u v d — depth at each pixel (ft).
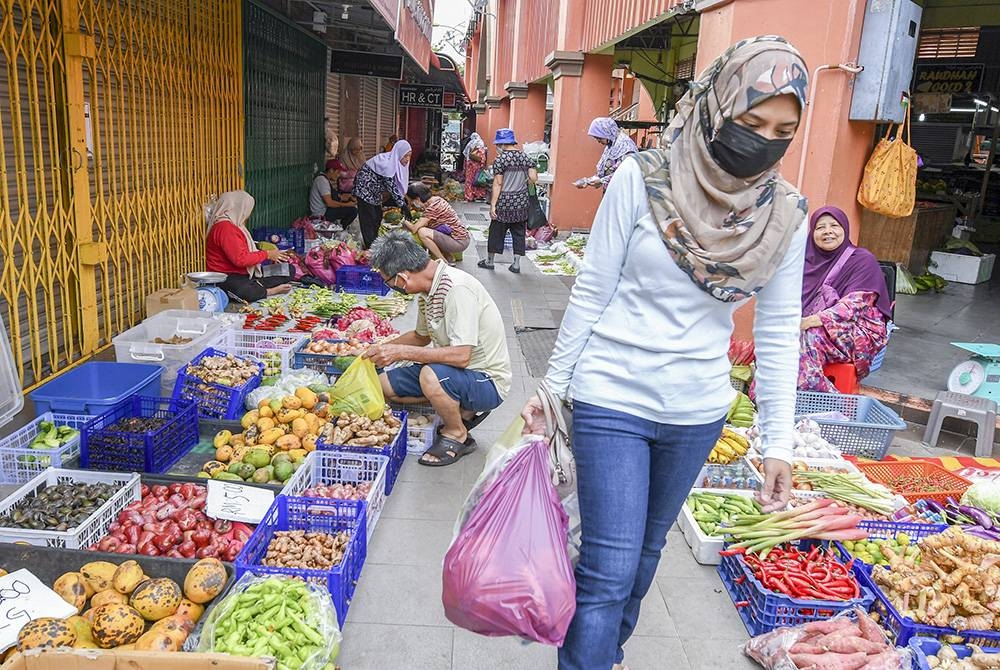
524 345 23.07
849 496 12.46
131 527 10.32
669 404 6.65
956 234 37.35
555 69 45.98
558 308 28.30
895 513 12.20
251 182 30.66
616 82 69.67
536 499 6.85
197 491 11.35
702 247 6.31
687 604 10.59
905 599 9.57
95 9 17.61
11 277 14.82
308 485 12.46
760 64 5.85
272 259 25.68
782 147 6.14
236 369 15.90
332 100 47.60
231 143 27.71
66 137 16.70
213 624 8.29
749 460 14.12
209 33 25.17
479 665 9.13
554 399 7.09
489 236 35.42
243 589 8.78
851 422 15.15
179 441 13.25
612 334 6.72
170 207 22.49
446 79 73.15
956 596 9.35
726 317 6.81
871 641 8.96
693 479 7.16
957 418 17.54
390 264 14.01
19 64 15.02
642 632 9.91
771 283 6.98
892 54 17.12
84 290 17.58
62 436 12.92
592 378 6.79
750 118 5.95
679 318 6.56
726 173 6.18
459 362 13.93
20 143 14.89
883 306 16.93
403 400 15.03
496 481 7.02
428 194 29.66
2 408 9.64
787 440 7.18
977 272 33.58
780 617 9.71
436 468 14.21
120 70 19.02
